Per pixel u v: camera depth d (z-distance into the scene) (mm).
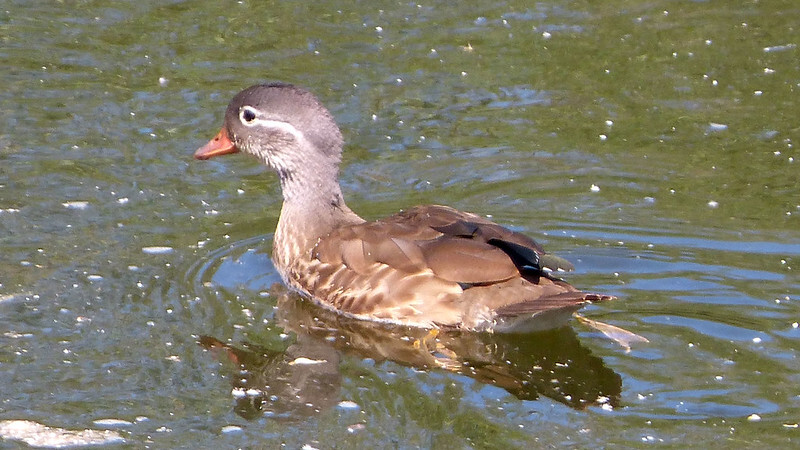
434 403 10836
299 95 13664
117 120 16828
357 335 12242
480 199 15031
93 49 18906
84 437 10234
